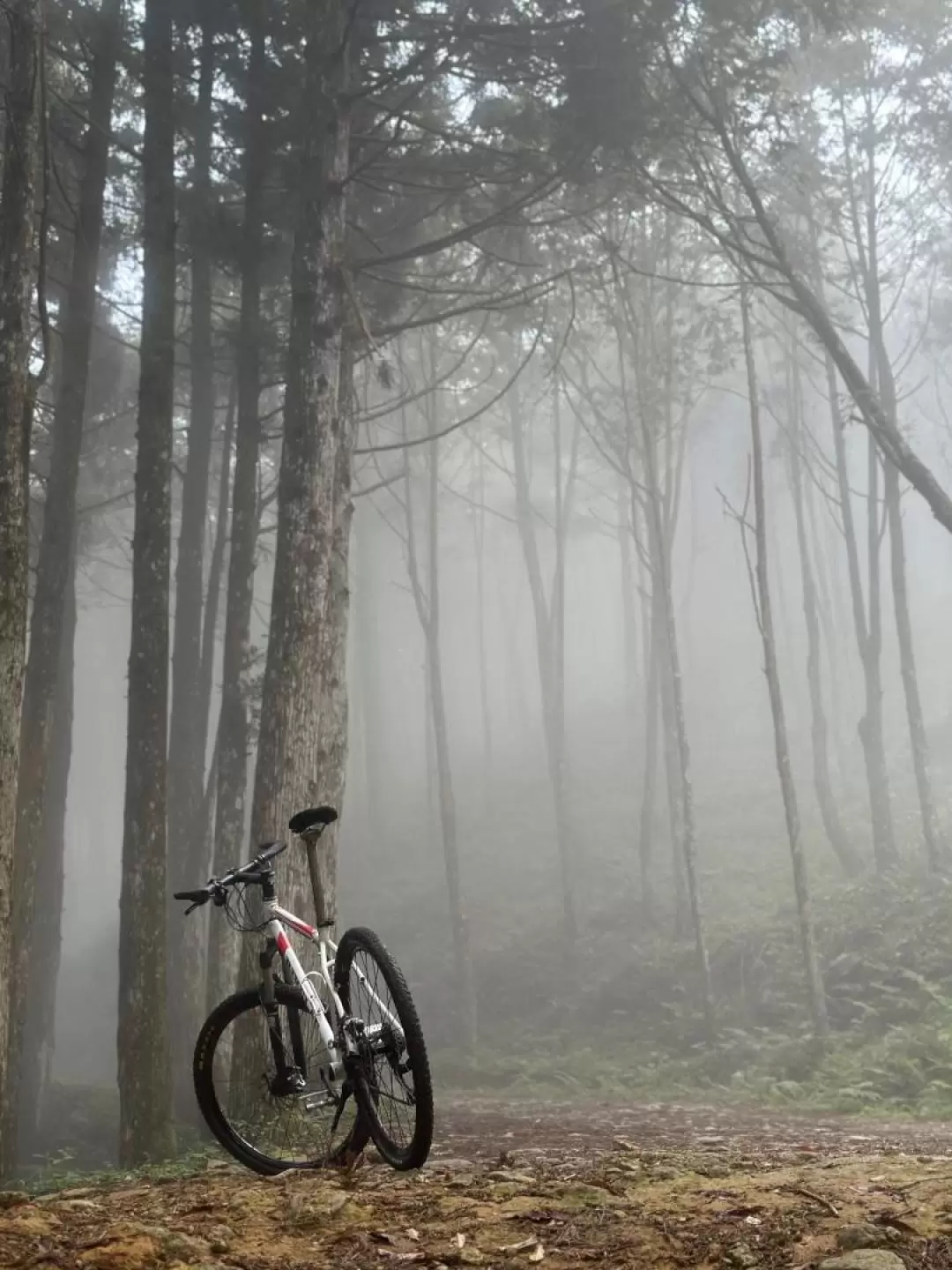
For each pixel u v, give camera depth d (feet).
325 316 41.19
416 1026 16.20
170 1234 12.42
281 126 51.70
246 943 34.96
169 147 45.85
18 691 27.50
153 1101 37.40
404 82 50.57
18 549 27.66
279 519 39.93
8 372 28.12
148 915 38.93
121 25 54.08
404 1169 16.60
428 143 47.83
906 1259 11.12
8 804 27.22
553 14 42.96
